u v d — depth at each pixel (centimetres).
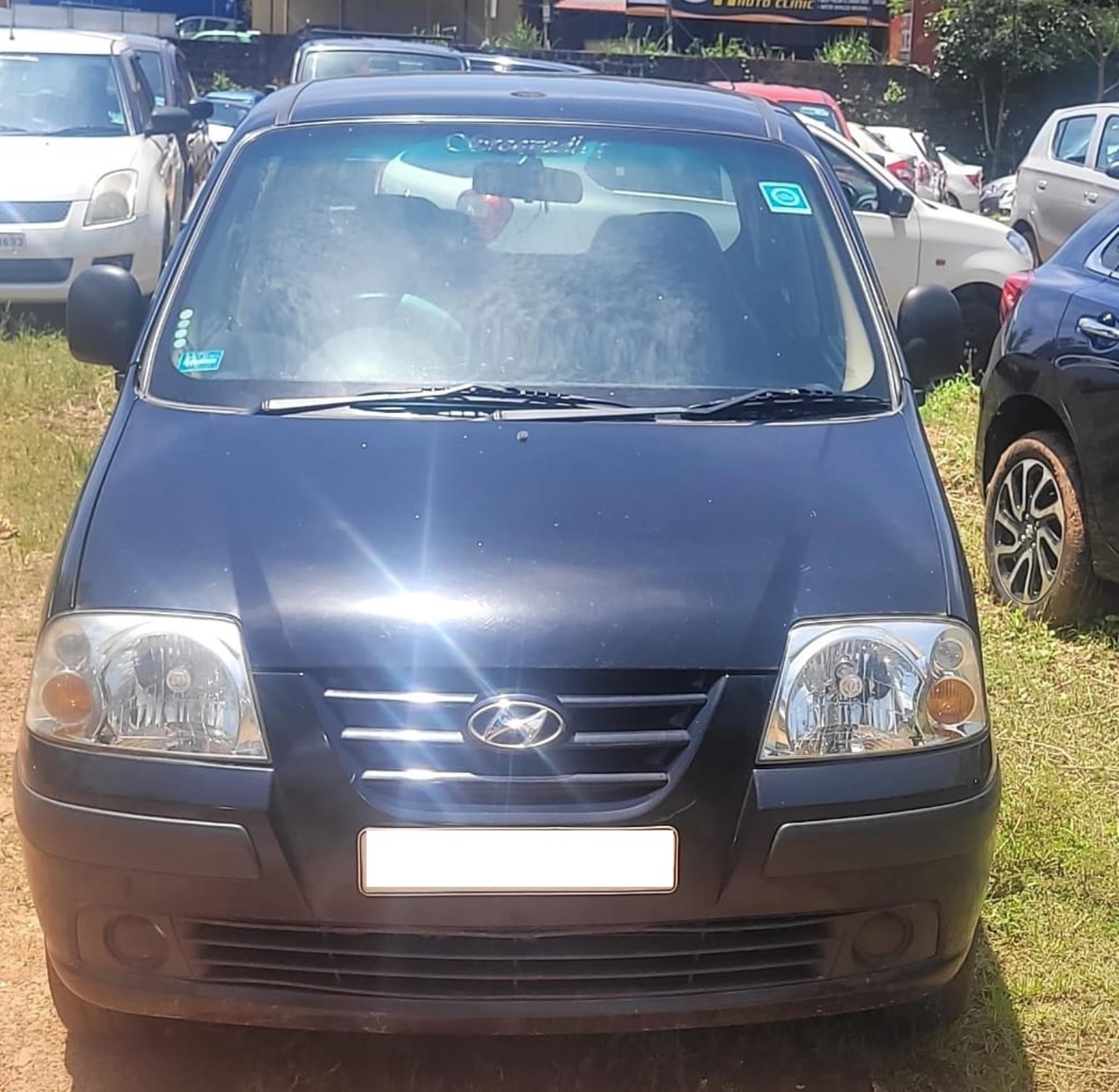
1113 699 480
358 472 299
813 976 272
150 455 306
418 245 366
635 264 368
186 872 257
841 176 912
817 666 267
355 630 262
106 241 888
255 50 2948
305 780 256
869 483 307
